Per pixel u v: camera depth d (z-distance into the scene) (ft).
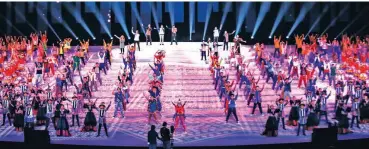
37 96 105.91
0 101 113.29
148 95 120.78
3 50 150.41
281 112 100.63
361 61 141.28
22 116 101.86
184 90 123.54
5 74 130.62
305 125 99.40
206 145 91.97
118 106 109.50
